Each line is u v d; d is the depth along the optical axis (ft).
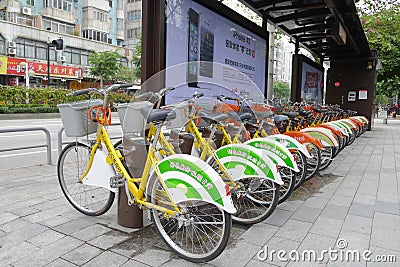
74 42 90.02
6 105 52.75
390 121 76.54
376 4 42.50
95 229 9.82
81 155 10.63
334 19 21.48
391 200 13.21
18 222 10.25
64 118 10.30
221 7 14.66
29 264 7.86
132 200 9.21
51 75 82.53
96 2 97.50
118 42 112.37
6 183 14.76
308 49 33.47
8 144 27.22
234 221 10.65
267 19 21.21
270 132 13.17
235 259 8.34
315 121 20.90
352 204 12.69
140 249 8.68
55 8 88.38
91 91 9.87
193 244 8.70
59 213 11.03
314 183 15.87
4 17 80.69
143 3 10.29
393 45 44.39
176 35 11.73
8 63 73.31
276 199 10.39
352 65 42.22
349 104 42.88
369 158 23.00
